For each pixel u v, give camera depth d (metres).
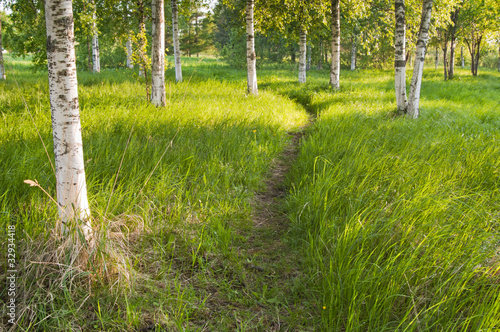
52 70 2.83
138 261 3.16
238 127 7.50
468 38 31.02
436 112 10.22
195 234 3.78
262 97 12.92
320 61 39.22
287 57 45.03
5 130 5.59
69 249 2.82
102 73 22.12
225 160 5.81
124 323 2.51
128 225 3.66
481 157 5.20
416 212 3.54
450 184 4.34
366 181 4.45
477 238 3.05
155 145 5.48
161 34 9.63
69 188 2.96
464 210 3.64
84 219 2.99
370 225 3.28
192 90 13.88
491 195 4.26
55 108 2.87
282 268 3.39
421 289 2.77
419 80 9.53
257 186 5.30
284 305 2.84
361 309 2.67
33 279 2.69
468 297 2.51
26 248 2.95
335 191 4.22
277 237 3.98
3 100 8.80
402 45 9.83
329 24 19.89
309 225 3.88
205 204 4.39
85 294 2.69
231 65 37.25
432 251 3.07
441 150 5.58
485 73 35.66
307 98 14.84
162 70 9.73
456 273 2.78
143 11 18.34
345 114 9.42
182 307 2.76
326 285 2.88
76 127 2.95
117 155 4.90
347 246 3.14
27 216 3.22
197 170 5.08
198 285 3.09
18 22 15.83
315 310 2.81
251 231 4.08
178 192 4.33
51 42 2.79
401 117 9.20
